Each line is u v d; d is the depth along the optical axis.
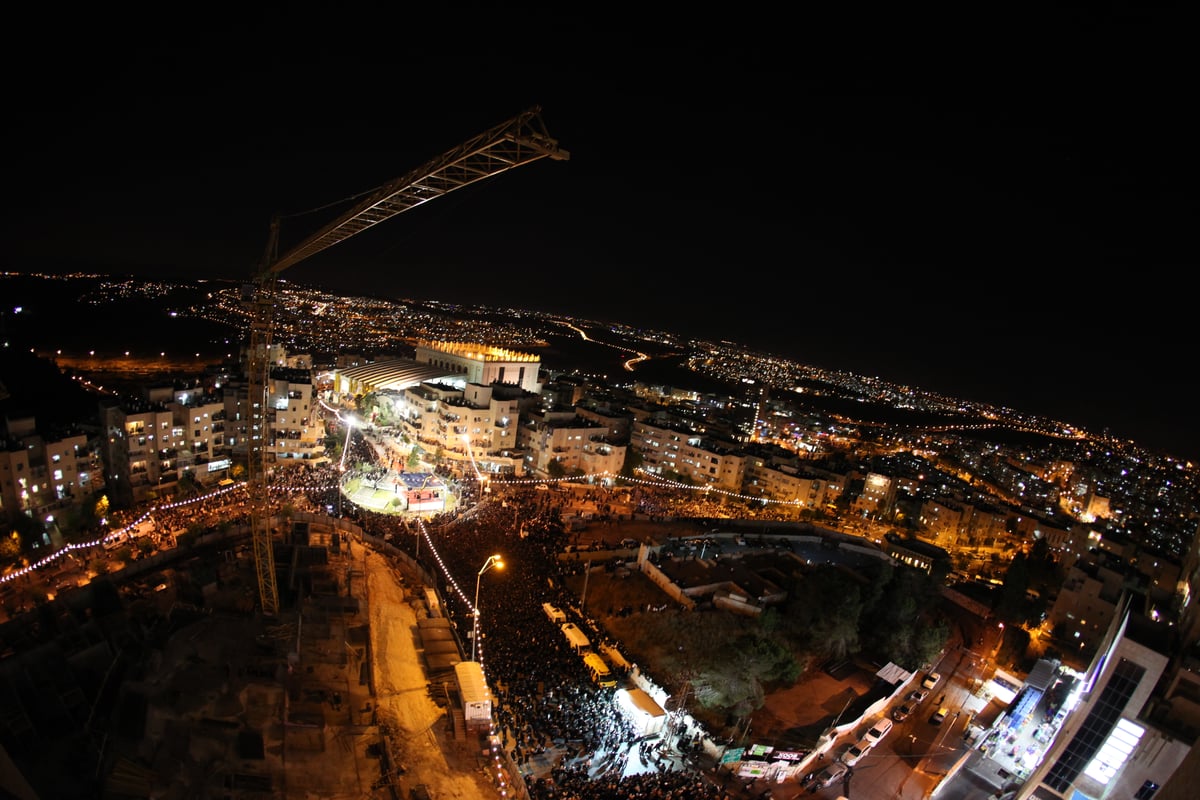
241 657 44.72
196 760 35.09
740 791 46.69
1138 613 45.75
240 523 71.12
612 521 99.12
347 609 54.75
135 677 40.22
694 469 145.25
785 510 133.88
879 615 73.81
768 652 57.25
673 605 73.81
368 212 45.53
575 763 44.28
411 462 114.31
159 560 62.06
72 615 44.50
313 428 110.81
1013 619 82.25
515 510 94.19
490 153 33.72
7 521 74.31
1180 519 173.62
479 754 42.84
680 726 51.22
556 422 131.25
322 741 38.97
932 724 60.34
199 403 98.44
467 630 57.31
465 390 132.00
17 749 33.22
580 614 66.12
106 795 31.30
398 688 47.94
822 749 52.84
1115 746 41.00
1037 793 43.25
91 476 85.25
